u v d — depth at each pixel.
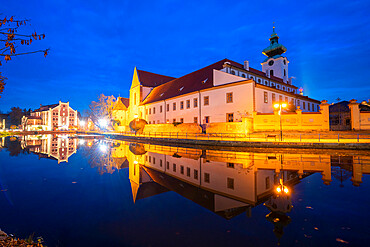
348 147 14.59
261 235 3.45
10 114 97.38
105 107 64.31
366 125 22.42
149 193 6.05
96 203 5.26
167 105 39.62
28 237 3.54
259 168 9.10
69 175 8.75
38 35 3.44
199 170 9.14
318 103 46.12
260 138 20.08
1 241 3.35
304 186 6.29
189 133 26.14
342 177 7.34
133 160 12.99
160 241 3.31
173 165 10.72
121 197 5.73
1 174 8.95
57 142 29.12
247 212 4.46
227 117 27.78
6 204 5.17
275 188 6.15
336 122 28.25
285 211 4.41
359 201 4.97
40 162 12.35
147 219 4.22
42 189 6.57
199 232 3.60
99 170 9.87
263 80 39.69
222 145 18.86
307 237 3.34
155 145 23.42
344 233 3.46
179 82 42.16
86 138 38.97
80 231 3.73
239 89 26.44
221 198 5.42
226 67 32.22
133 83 57.78
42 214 4.54
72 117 86.81
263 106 27.17
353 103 22.89
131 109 57.72
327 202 4.93
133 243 3.26
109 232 3.67
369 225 3.74
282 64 50.41
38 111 89.00
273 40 51.88
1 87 4.69
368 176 7.49
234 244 3.16
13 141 31.17
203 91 31.45
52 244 3.29
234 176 7.77
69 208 4.90
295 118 22.73
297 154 13.48
